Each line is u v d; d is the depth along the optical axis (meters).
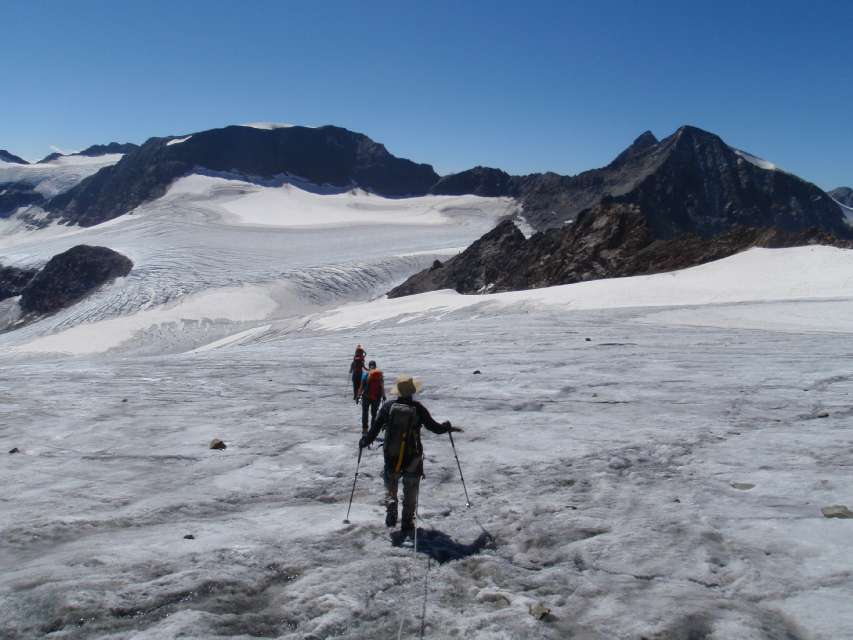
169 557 5.65
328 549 5.95
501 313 54.22
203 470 9.05
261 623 4.63
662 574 5.23
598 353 22.38
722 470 7.98
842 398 12.45
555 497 7.27
